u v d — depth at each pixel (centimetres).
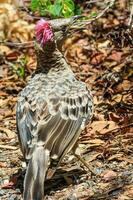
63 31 953
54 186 938
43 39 931
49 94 900
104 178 942
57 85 914
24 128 886
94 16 1209
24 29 1475
